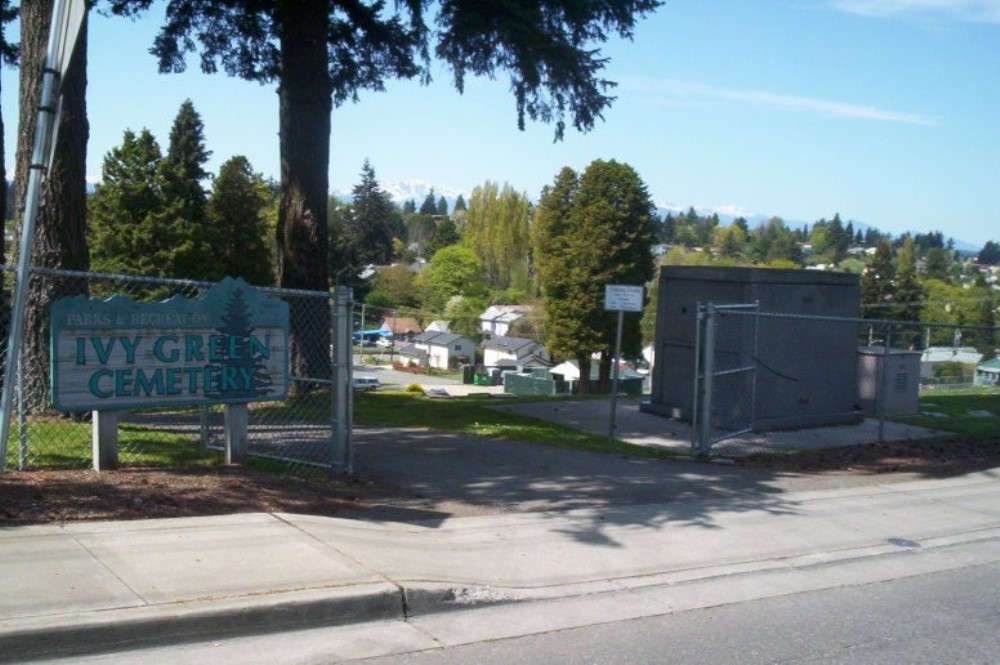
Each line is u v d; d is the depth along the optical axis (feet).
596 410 55.42
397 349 267.39
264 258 162.61
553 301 152.87
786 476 36.81
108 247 138.00
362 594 19.01
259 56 61.21
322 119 54.95
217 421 41.32
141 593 17.97
